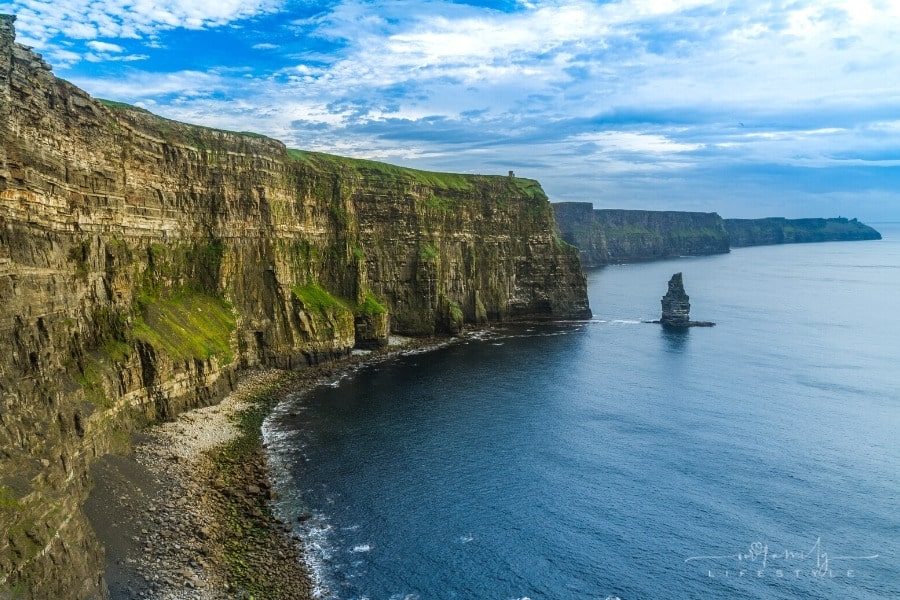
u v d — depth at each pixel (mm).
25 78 69125
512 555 64750
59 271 73438
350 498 75188
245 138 134250
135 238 103438
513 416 107125
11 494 41688
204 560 58219
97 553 51812
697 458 89688
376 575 60219
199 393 101375
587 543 67250
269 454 86812
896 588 60625
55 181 75000
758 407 114000
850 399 119750
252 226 134375
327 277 160000
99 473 64500
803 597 59281
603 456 90000
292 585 57250
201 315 115625
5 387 51500
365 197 175500
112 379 79875
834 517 73500
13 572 38875
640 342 174750
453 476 82375
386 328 162500
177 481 72312
